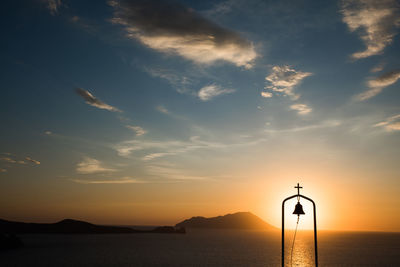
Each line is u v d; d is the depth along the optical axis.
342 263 95.19
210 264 84.00
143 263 82.44
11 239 137.75
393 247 173.62
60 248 133.62
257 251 131.25
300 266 86.06
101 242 186.38
